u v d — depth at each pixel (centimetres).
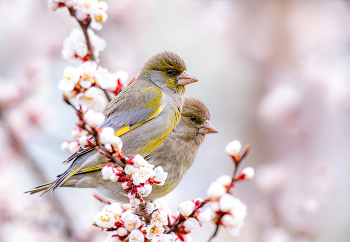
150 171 515
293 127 1466
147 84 763
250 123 1517
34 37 1337
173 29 1434
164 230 574
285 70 1507
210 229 1420
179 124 784
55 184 645
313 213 1334
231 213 529
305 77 1491
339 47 1459
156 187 743
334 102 1471
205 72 1566
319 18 1459
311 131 1456
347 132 1457
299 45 1484
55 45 1339
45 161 1291
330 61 1491
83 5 634
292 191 1371
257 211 1364
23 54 1321
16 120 1262
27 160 1147
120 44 1288
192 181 1528
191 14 1459
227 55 1540
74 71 539
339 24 1457
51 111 1287
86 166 677
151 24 1345
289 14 1473
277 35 1487
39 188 688
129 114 723
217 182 535
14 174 1205
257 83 1530
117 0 1298
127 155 718
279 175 1388
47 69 1303
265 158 1469
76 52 660
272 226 1345
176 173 770
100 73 570
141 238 560
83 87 545
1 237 1118
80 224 1101
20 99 1269
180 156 771
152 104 729
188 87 1583
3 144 1188
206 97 1578
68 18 1349
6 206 1123
